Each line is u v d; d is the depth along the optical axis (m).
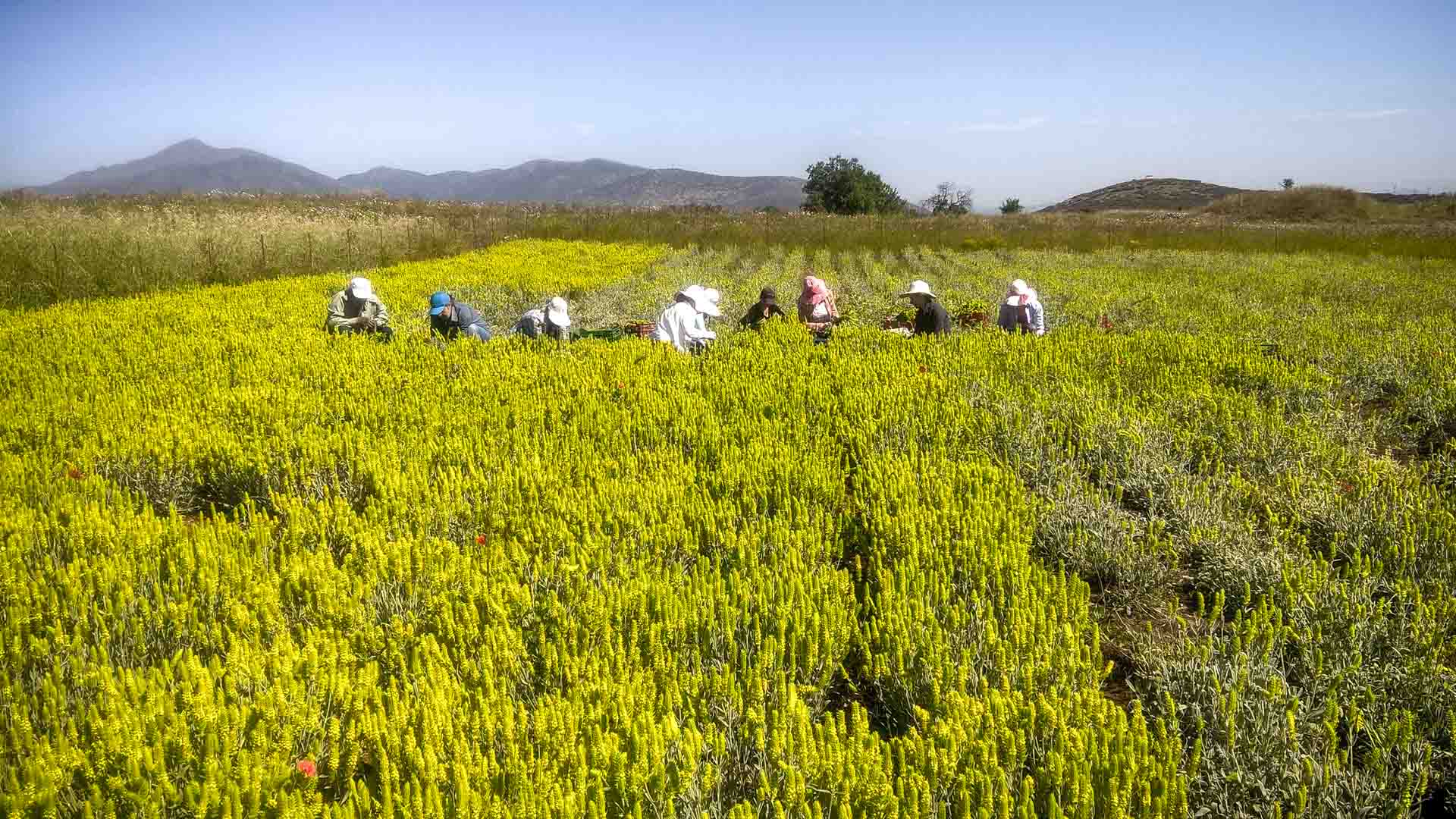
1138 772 2.68
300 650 3.20
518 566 4.17
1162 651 3.92
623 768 2.52
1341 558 4.91
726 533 4.48
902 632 3.46
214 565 3.96
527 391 7.64
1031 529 4.78
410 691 3.01
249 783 2.43
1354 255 26.02
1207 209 61.06
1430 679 3.42
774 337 10.23
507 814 2.38
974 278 18.39
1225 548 4.67
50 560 4.03
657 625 3.45
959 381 8.05
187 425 6.05
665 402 7.01
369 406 6.83
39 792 2.34
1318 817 2.84
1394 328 11.52
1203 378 8.28
